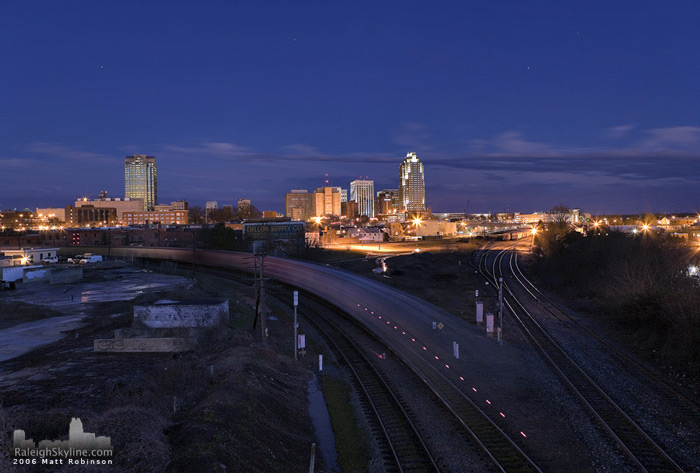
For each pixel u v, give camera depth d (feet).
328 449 57.82
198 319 112.16
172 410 62.69
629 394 72.74
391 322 130.31
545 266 230.89
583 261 192.95
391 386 78.43
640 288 123.75
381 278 207.92
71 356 95.09
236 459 47.32
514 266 266.98
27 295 169.68
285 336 121.49
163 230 398.62
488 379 81.56
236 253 274.57
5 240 401.90
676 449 54.60
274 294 185.98
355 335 119.96
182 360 89.20
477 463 51.65
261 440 54.29
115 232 399.03
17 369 86.94
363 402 71.61
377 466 51.55
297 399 73.87
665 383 77.97
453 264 276.41
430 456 52.29
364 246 384.47
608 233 215.72
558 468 50.49
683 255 180.55
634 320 114.42
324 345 110.73
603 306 139.95
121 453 45.42
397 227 554.46
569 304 156.04
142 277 220.84
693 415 64.69
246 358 83.66
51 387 75.82
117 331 106.73
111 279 212.64
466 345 105.19
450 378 82.43
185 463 44.06
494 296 173.58
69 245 398.01
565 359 92.38
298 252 309.63
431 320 131.75
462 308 150.20
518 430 60.29
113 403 65.10
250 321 132.57
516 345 104.47
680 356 88.12
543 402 70.28
